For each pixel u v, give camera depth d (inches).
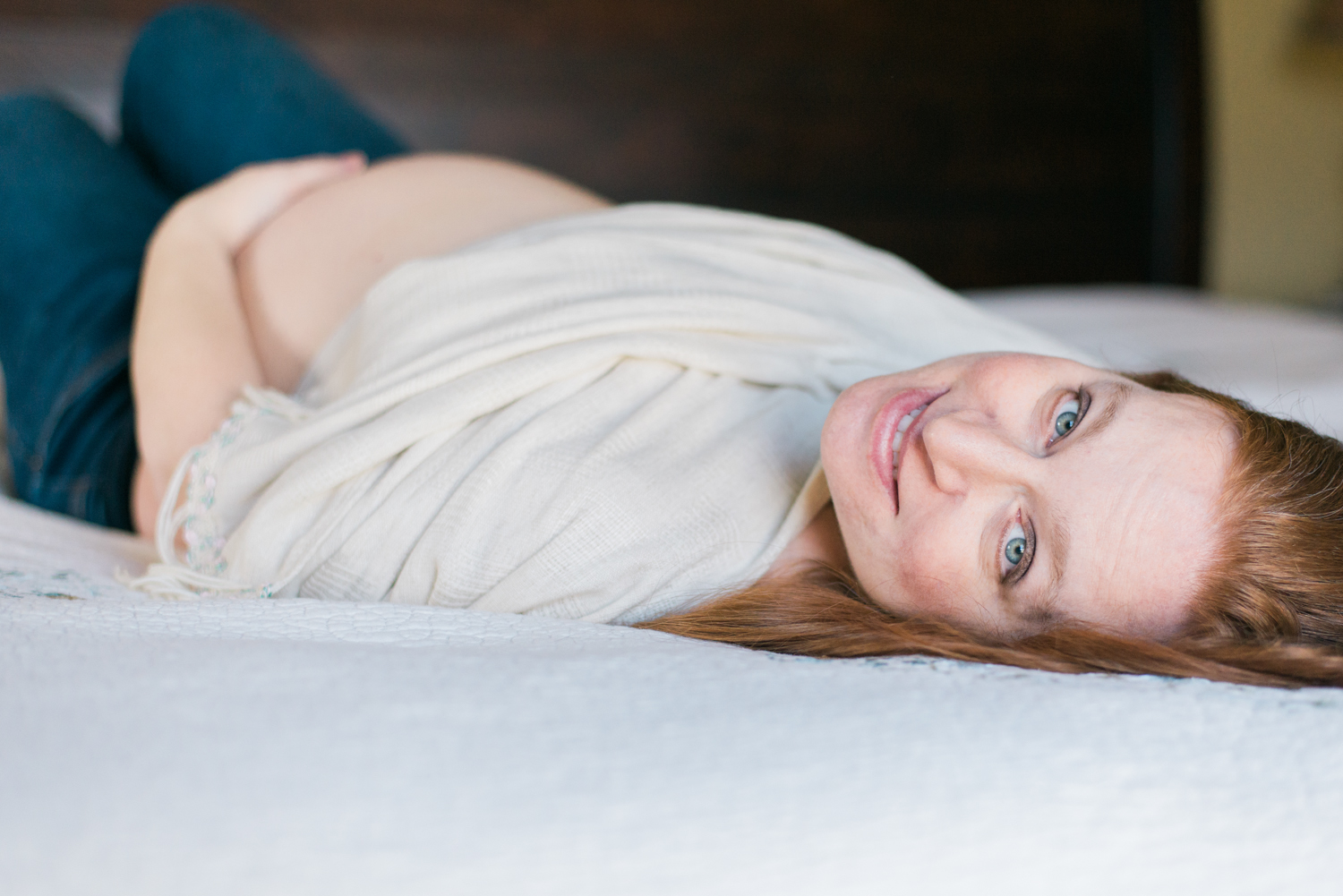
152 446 34.7
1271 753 20.0
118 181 47.7
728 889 15.6
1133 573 26.3
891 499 28.5
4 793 15.2
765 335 35.2
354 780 16.4
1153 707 21.0
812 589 29.4
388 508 29.1
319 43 80.5
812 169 98.6
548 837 15.9
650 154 92.7
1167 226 111.3
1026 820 17.4
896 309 40.6
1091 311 81.0
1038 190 106.9
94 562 32.6
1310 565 26.1
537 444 29.7
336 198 43.4
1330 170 118.3
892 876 16.2
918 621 27.8
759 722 19.3
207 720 17.5
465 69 85.1
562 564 28.2
